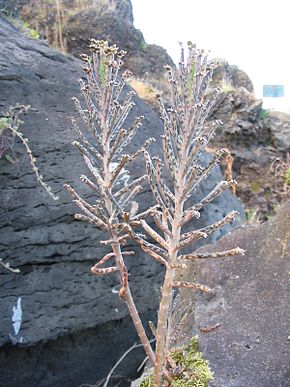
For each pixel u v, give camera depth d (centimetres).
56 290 279
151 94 604
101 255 292
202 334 179
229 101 709
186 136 95
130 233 100
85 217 108
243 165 696
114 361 303
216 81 787
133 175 312
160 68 748
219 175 425
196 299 198
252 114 714
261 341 174
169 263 99
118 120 112
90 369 296
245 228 220
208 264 207
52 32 686
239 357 169
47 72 310
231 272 202
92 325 286
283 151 718
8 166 269
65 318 279
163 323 102
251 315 184
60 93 308
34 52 319
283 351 169
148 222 307
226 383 161
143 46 750
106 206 110
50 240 278
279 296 187
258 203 675
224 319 185
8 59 294
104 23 715
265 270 198
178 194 97
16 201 270
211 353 172
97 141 110
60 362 284
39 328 270
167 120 98
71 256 284
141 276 309
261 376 163
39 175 279
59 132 293
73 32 698
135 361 311
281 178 670
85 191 290
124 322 301
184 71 96
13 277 267
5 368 268
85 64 115
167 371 109
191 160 95
